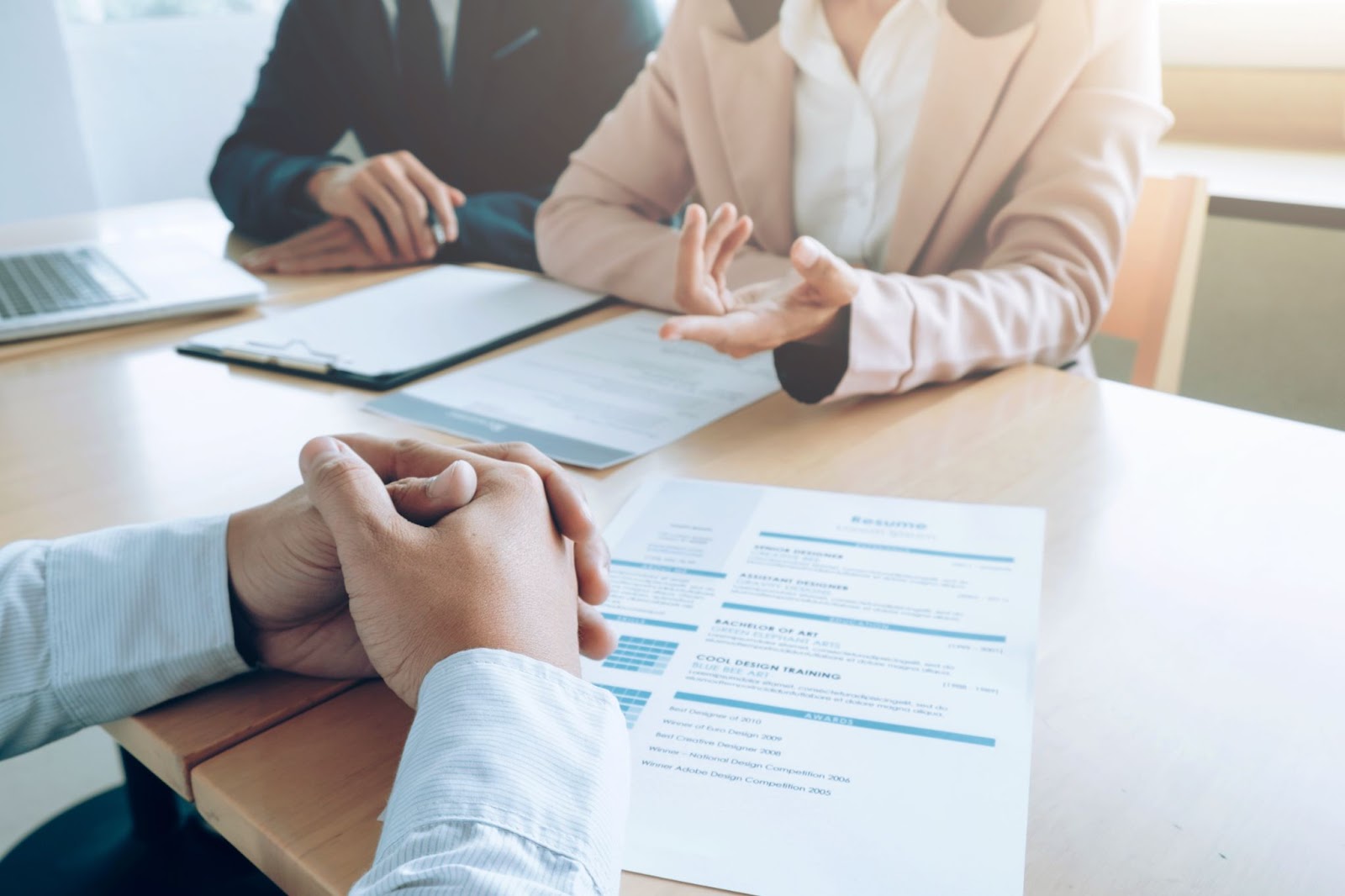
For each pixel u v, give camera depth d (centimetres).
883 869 39
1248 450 73
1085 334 97
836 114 112
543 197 156
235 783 46
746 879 39
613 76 162
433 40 171
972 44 101
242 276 119
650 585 59
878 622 54
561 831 38
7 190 253
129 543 54
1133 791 42
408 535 46
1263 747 45
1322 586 56
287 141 168
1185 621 53
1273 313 141
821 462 73
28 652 51
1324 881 38
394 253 129
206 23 268
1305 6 148
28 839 91
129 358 100
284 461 76
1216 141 160
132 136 269
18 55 244
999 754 44
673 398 86
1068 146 97
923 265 110
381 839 39
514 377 91
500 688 41
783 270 110
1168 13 160
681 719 48
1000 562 59
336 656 52
